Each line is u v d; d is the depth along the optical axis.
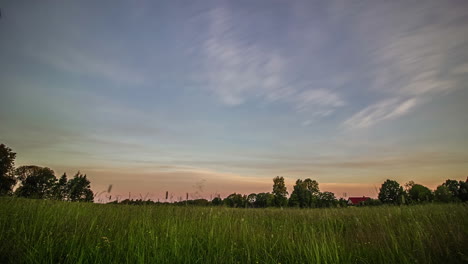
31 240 4.13
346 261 4.18
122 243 4.44
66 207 6.64
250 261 4.39
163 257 4.03
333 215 10.00
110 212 7.35
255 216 9.67
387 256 4.33
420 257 4.34
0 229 4.45
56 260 3.81
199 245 4.81
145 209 8.09
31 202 6.57
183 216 7.46
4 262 3.53
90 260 3.86
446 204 9.80
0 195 6.96
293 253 4.65
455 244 4.76
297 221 9.05
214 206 10.30
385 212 9.51
